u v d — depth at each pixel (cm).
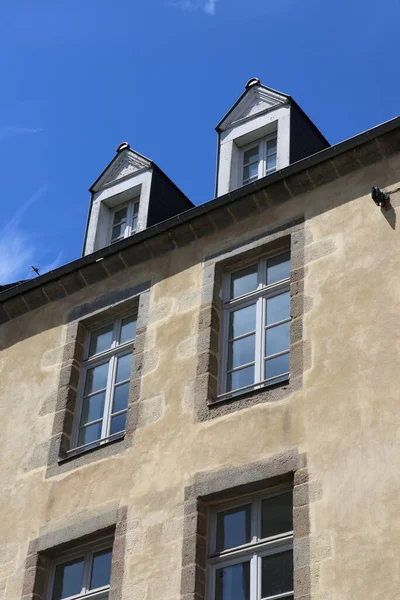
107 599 1147
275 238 1261
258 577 1059
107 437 1262
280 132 1384
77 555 1202
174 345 1262
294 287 1202
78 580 1185
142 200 1475
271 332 1227
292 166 1271
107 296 1377
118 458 1212
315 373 1123
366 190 1220
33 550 1213
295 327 1170
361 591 970
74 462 1252
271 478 1084
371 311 1128
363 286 1152
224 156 1414
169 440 1184
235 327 1257
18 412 1360
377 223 1188
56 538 1203
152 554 1116
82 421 1319
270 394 1141
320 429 1082
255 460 1105
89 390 1341
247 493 1104
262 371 1205
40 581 1197
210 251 1313
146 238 1367
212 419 1166
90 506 1198
